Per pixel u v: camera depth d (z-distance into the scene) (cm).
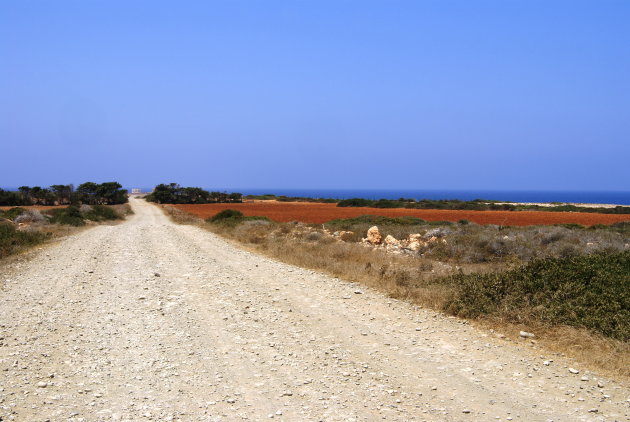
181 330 826
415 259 1831
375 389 576
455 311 934
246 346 741
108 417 493
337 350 724
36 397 539
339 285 1230
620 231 2916
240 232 2825
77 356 686
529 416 501
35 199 9519
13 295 1089
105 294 1111
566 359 679
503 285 969
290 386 585
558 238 2206
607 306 802
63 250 1948
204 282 1273
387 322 883
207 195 11569
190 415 502
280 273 1421
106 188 10812
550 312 823
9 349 709
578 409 516
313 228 3141
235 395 556
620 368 625
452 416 503
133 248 2036
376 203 8612
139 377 610
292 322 881
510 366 653
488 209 7900
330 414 507
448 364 663
